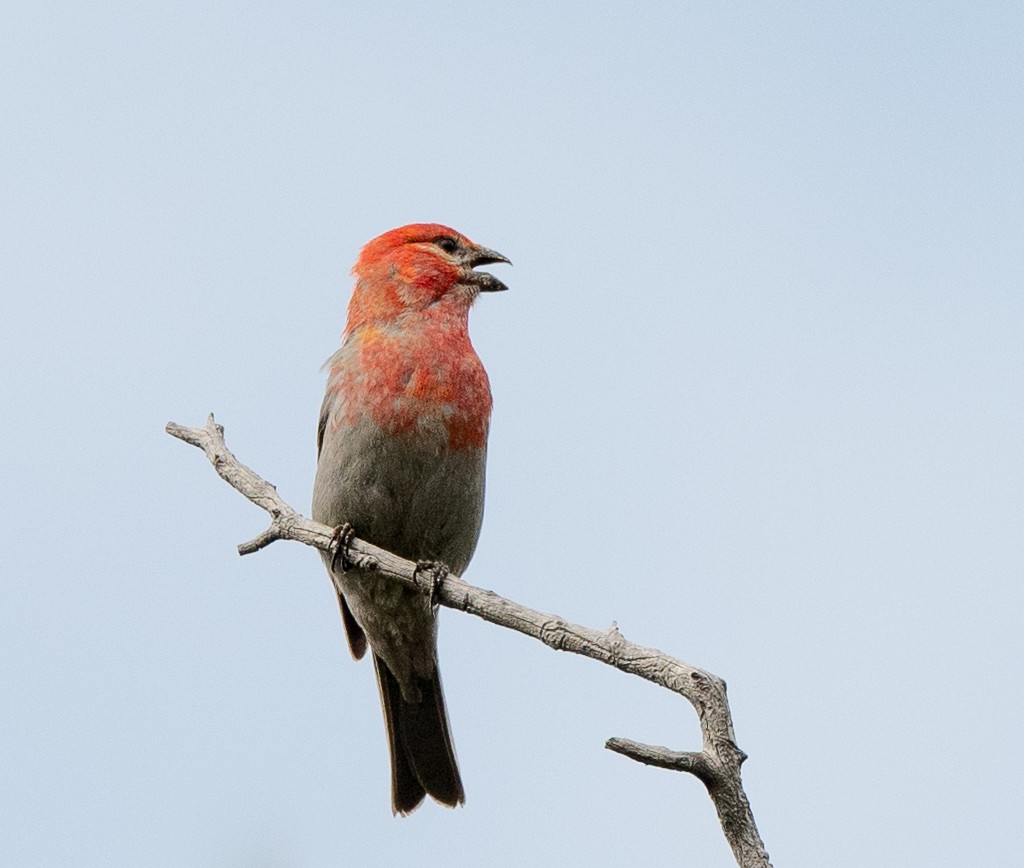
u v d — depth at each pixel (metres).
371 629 12.54
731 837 7.11
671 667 7.70
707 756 7.22
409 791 12.98
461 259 12.93
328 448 12.27
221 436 11.48
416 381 11.98
